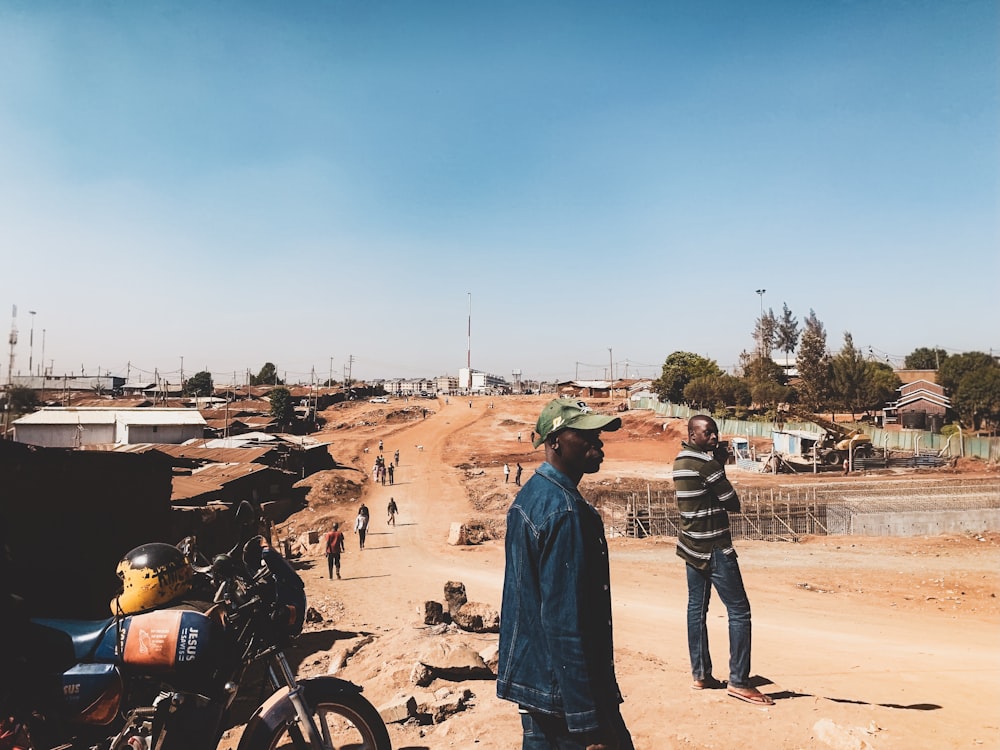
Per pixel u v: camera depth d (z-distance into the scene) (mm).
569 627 2133
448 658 5773
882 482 36750
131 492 9523
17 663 2754
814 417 46750
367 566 25797
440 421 99125
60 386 102500
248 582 3152
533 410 111875
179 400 107875
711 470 4918
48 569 7910
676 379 87562
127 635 2883
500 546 30906
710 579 5012
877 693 5605
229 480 30281
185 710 2896
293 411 88312
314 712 3254
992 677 6648
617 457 57594
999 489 32656
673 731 4195
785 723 4297
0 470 7391
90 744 2869
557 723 2227
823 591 19375
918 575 21641
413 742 4500
